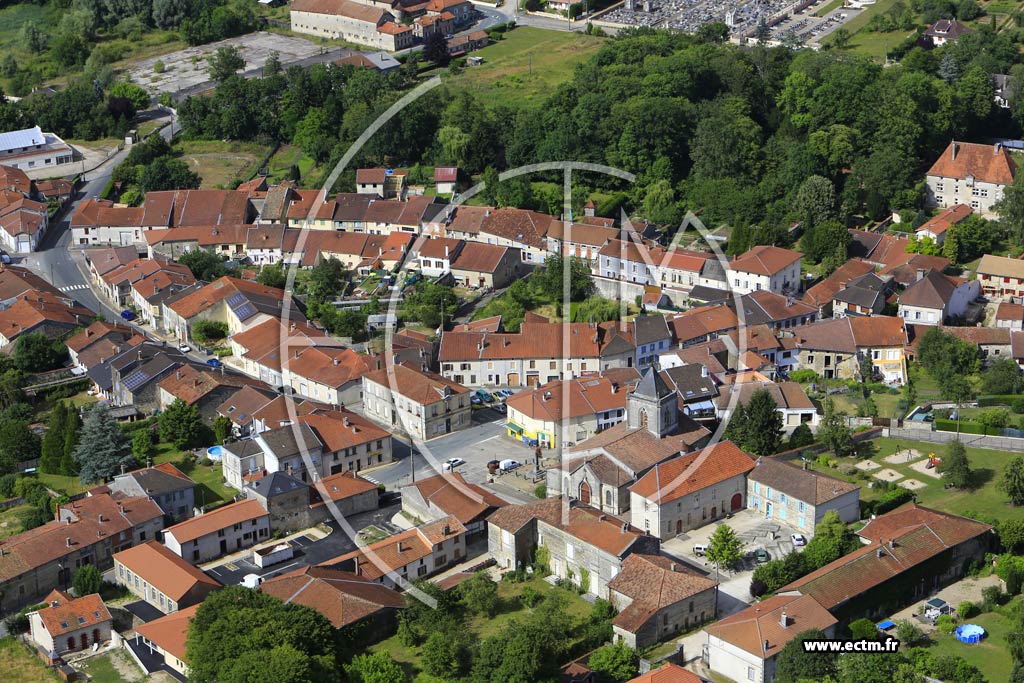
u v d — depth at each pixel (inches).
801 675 6633.9
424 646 7116.1
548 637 6899.6
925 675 6752.0
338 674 6889.8
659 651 7066.9
